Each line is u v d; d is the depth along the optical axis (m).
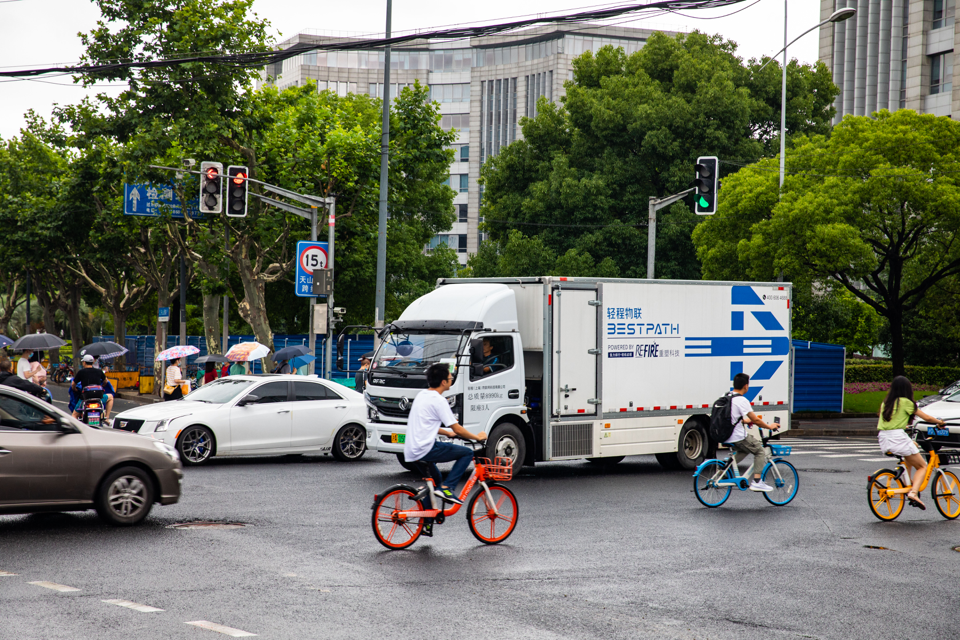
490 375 15.20
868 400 39.06
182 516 11.44
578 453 15.98
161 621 6.81
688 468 17.53
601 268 40.03
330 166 28.69
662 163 41.03
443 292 16.02
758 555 9.86
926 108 58.94
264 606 7.32
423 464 9.98
